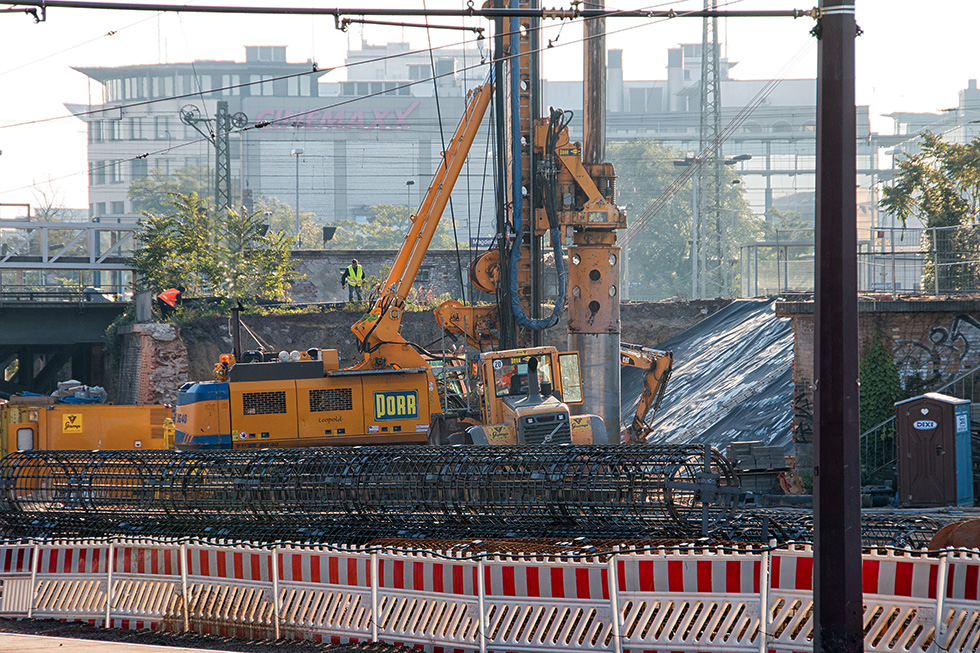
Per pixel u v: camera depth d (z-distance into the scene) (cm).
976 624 3512
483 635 4119
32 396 12294
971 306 10119
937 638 3528
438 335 18462
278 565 4800
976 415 9462
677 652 3816
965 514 7306
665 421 14700
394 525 6147
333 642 4591
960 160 17650
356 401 10225
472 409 10262
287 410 10131
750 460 9194
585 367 11125
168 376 16638
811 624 3678
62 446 11900
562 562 4028
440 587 4322
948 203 17500
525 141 11162
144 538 5241
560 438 8775
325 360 10331
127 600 5244
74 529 6588
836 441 3562
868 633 3666
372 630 4484
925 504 8244
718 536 5381
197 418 10031
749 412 12950
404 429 10269
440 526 6072
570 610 4019
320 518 6284
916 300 10300
